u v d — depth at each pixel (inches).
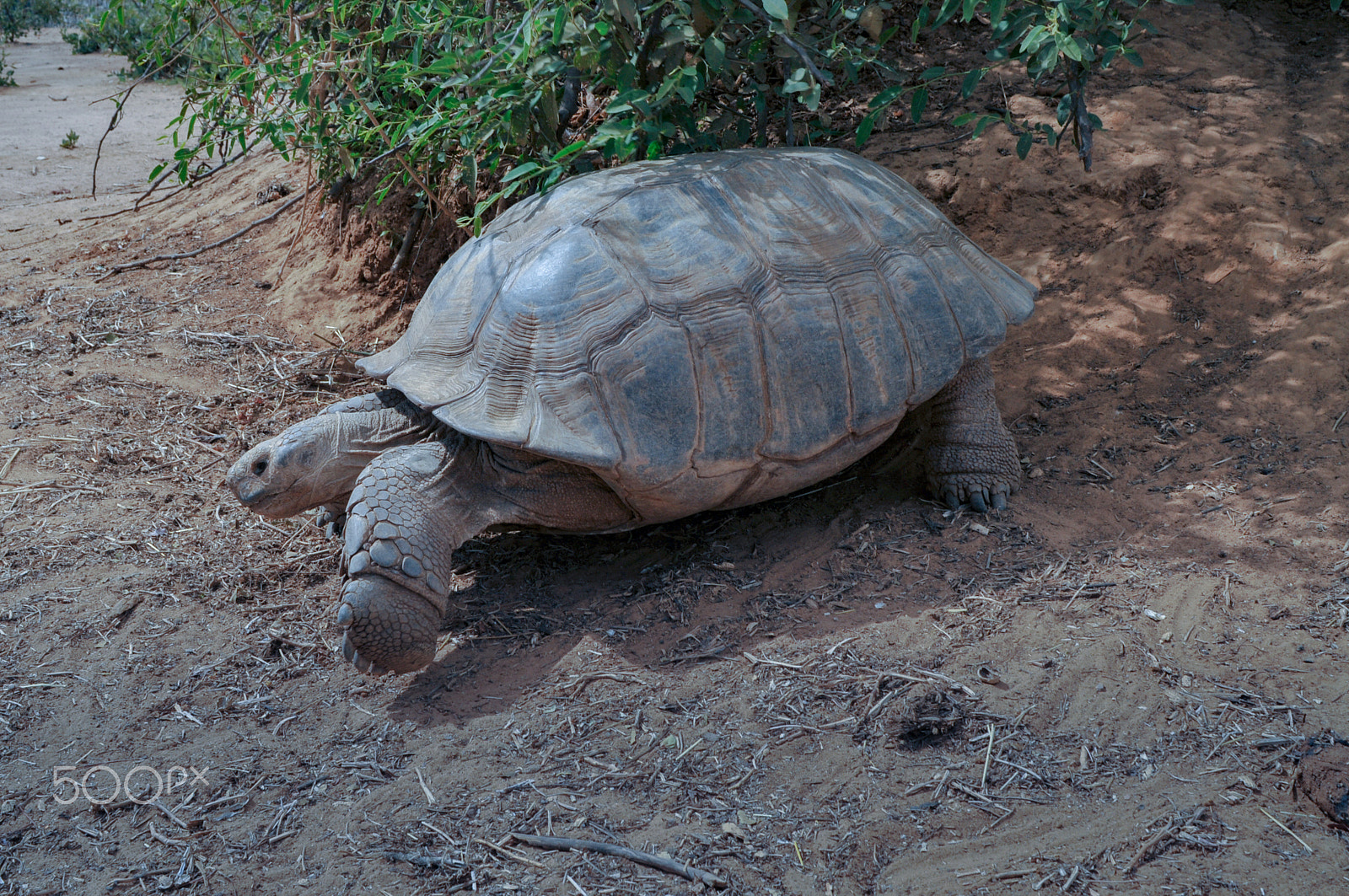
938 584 135.0
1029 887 90.7
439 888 94.7
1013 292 159.8
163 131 584.1
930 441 157.4
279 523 165.3
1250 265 182.1
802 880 93.0
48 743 117.3
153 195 367.9
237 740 117.9
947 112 221.0
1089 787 101.6
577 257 135.0
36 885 97.7
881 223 150.6
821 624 128.6
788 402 136.2
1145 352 176.9
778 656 123.3
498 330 134.1
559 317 131.4
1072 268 192.9
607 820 101.3
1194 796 99.3
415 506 126.6
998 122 212.5
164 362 221.8
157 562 152.2
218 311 250.8
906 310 145.6
